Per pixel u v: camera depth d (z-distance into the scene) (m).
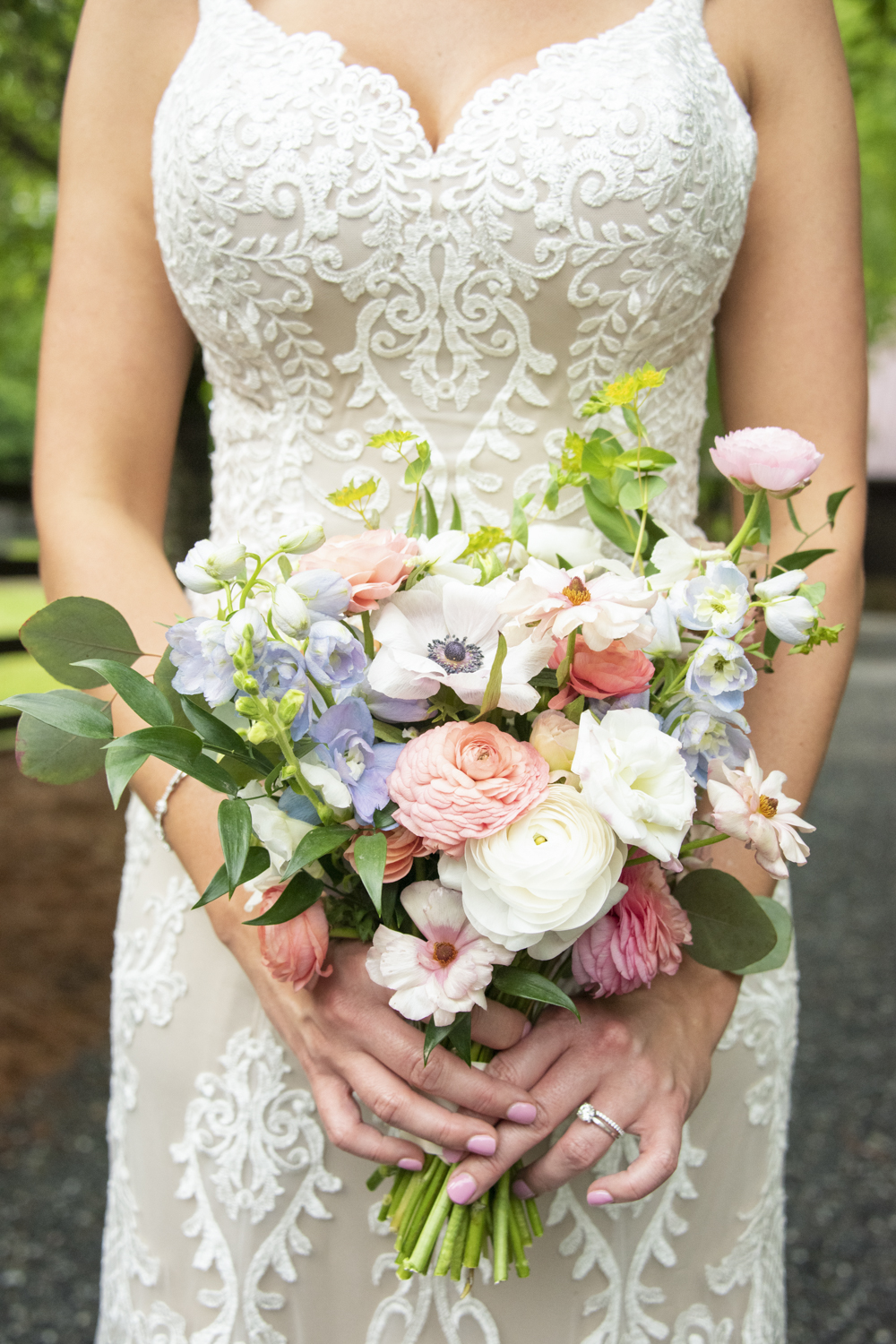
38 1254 2.62
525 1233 1.00
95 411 1.23
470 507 1.18
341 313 1.15
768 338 1.25
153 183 1.23
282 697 0.79
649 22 1.20
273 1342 1.17
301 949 0.90
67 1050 3.43
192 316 1.23
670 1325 1.17
